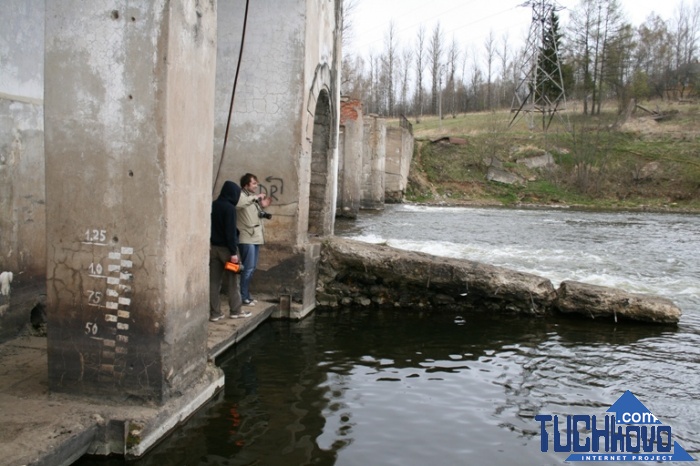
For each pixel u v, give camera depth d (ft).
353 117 90.12
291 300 32.55
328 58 37.17
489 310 34.91
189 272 18.56
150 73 16.43
